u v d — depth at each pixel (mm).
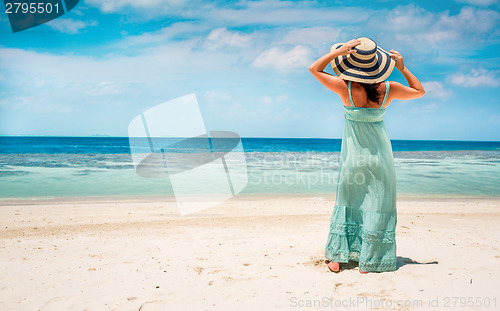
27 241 5871
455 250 5133
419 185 14250
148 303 3445
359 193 4176
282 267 4434
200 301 3482
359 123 4082
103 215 8219
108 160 28234
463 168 21906
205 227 6984
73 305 3414
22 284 3945
